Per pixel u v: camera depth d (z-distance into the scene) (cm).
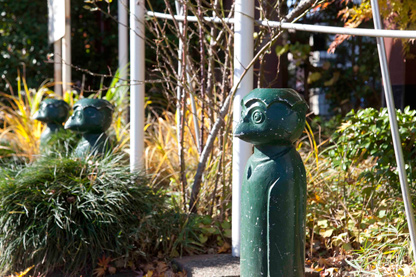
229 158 414
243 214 259
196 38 745
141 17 427
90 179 328
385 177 348
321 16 686
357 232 332
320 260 315
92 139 405
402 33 234
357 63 681
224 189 378
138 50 428
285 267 249
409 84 552
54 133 516
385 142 336
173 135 546
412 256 297
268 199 247
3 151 582
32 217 313
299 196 249
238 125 250
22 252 315
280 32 311
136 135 433
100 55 973
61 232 313
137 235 324
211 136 371
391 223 332
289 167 248
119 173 341
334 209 358
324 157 457
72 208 316
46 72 955
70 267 314
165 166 507
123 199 329
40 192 321
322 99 707
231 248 353
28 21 954
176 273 320
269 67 551
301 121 250
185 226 353
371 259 314
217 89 516
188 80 445
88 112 395
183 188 389
